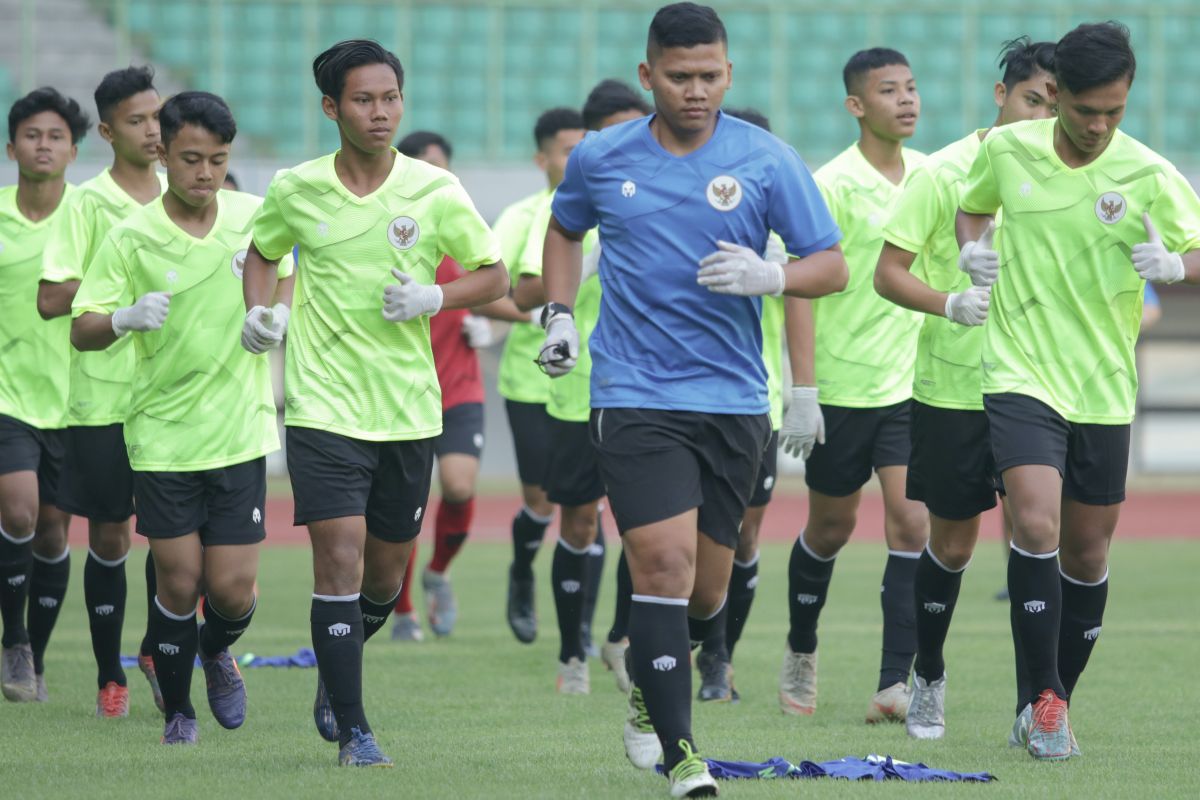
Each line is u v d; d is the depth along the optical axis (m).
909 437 24.16
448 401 34.12
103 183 23.52
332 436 18.64
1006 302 19.75
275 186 19.25
